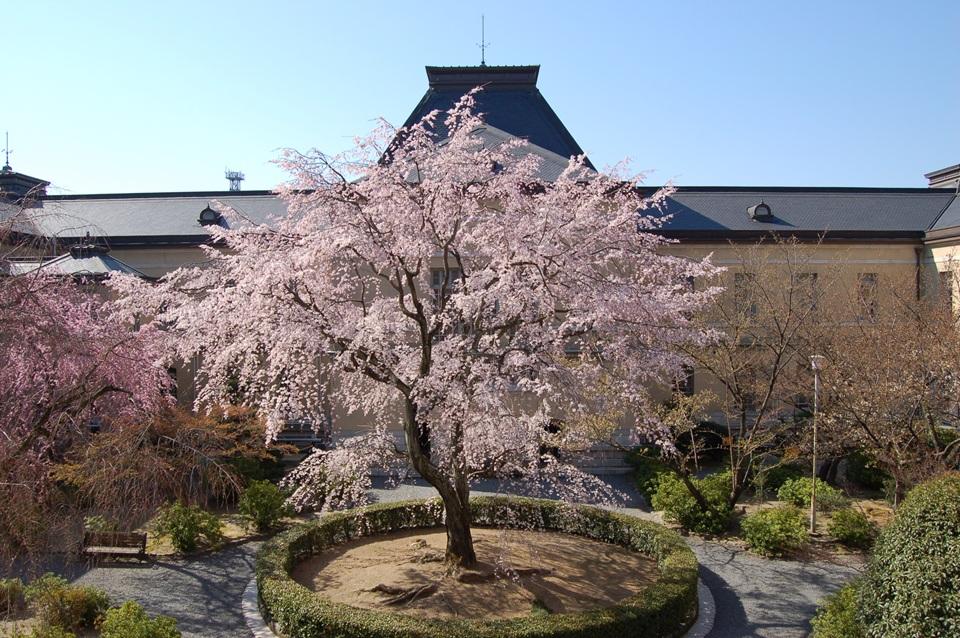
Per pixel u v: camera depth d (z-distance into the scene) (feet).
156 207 73.05
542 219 29.55
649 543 37.86
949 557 23.11
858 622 25.35
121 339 30.63
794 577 36.58
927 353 38.06
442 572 33.32
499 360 31.09
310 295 31.37
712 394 49.60
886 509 46.68
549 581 33.37
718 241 66.13
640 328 31.45
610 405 34.47
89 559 31.40
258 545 40.78
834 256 67.62
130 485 32.94
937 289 62.75
